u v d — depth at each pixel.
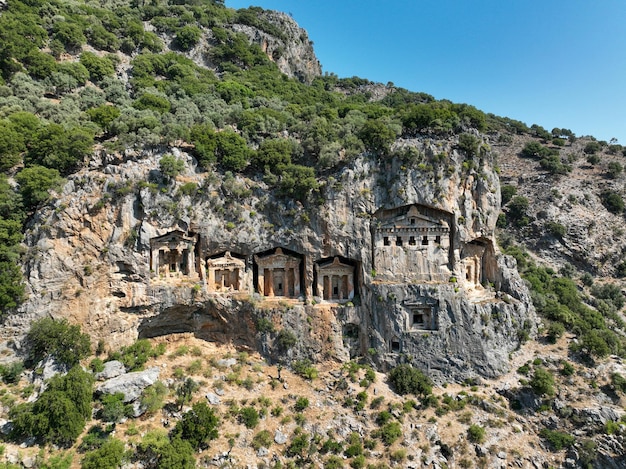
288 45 145.50
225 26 131.00
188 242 59.72
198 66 110.94
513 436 52.62
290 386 56.16
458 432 52.09
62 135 58.91
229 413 50.25
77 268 53.03
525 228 107.19
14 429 42.34
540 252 103.12
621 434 51.66
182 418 47.88
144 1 125.56
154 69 99.69
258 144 73.50
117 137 64.31
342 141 67.88
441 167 62.72
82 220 53.84
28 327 49.94
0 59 76.75
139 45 106.06
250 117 77.25
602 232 105.19
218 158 65.31
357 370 58.84
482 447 50.59
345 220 61.47
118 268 55.28
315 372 57.97
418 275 62.19
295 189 61.44
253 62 123.56
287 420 50.91
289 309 60.00
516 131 151.75
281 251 62.19
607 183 115.06
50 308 51.22
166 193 57.50
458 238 62.50
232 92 96.19
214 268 60.50
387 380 58.78
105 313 53.94
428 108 71.38
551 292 83.69
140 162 58.38
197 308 59.94
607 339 68.56
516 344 62.53
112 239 54.69
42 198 53.56
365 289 61.44
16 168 59.44
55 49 86.81
